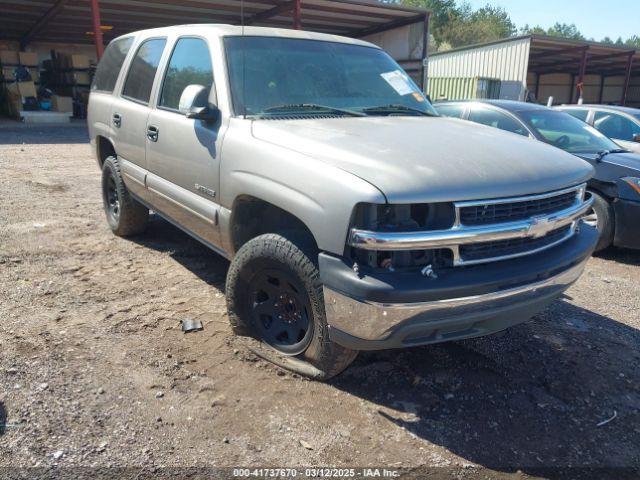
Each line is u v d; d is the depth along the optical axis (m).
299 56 4.00
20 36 27.09
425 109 4.29
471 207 2.59
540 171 2.91
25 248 5.20
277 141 3.09
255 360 3.35
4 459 2.42
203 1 19.34
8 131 16.69
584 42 25.84
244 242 3.55
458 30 71.50
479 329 2.79
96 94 5.80
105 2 19.28
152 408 2.84
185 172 3.91
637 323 4.23
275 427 2.76
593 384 3.31
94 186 8.34
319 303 2.86
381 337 2.55
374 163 2.65
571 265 3.07
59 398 2.87
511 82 24.86
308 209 2.70
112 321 3.79
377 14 21.38
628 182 5.64
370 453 2.61
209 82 3.78
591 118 8.80
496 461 2.60
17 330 3.57
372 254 2.53
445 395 3.11
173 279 4.61
